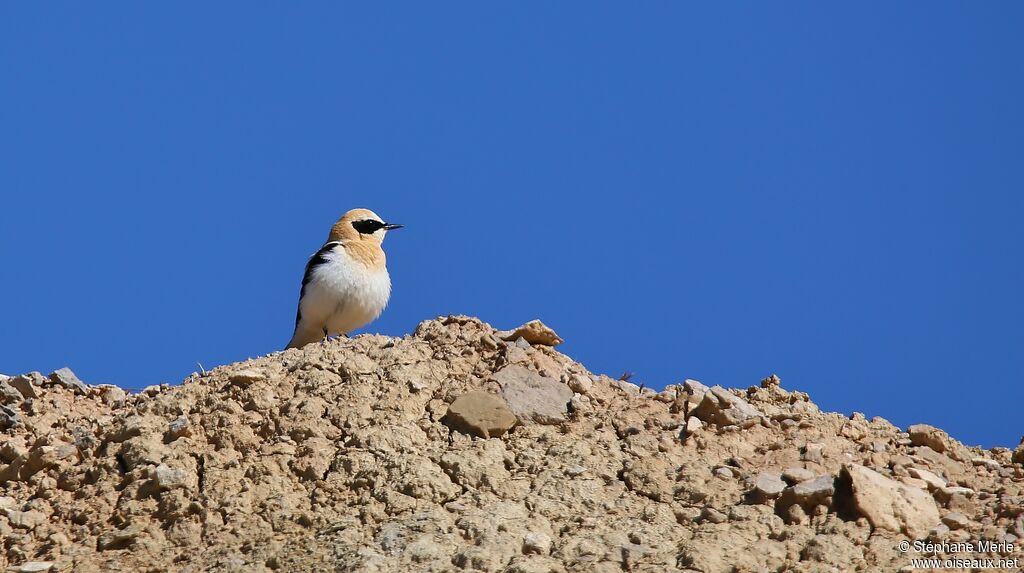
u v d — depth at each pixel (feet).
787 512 40.11
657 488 42.32
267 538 39.60
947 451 46.37
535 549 38.14
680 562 37.14
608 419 47.34
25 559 40.27
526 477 42.78
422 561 37.45
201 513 41.06
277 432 45.29
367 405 46.60
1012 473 44.70
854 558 37.37
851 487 40.42
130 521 41.22
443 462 43.01
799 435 46.11
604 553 37.68
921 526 39.47
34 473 45.06
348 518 40.19
